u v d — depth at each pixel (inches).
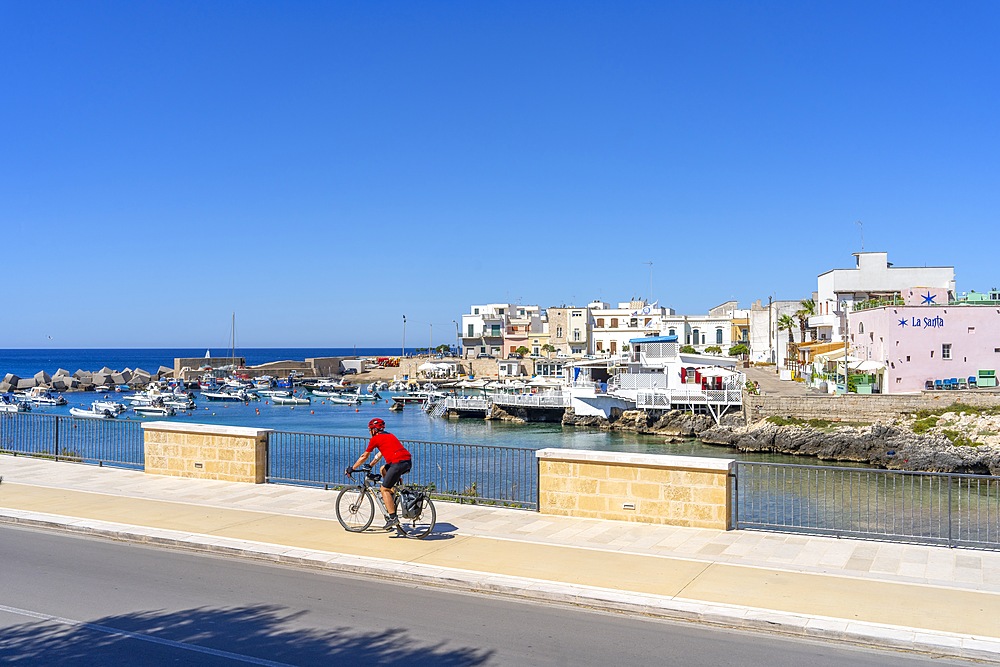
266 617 365.1
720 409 2374.5
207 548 492.4
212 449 721.0
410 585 421.7
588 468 565.6
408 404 3777.1
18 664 306.8
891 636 333.4
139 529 531.5
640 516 550.3
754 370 3545.8
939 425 1840.6
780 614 360.2
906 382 2105.1
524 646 329.1
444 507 602.5
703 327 4286.4
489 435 2452.0
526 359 4527.6
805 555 466.9
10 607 377.7
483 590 410.6
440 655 317.4
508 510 590.6
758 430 2030.0
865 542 497.7
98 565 457.4
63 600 389.1
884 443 1813.5
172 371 6043.3
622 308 5167.3
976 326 2090.3
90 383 5123.0
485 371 4781.0
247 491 666.8
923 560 456.4
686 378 2519.7
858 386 2149.4
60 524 551.2
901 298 2349.9
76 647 325.4
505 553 470.6
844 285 2864.2
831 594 391.5
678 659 316.5
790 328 3366.1
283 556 466.3
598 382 2876.5
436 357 5329.7
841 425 1978.3
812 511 922.7
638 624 361.1
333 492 663.1
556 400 2728.8
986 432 1743.4
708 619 362.6
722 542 497.0
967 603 378.0
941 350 2102.6
